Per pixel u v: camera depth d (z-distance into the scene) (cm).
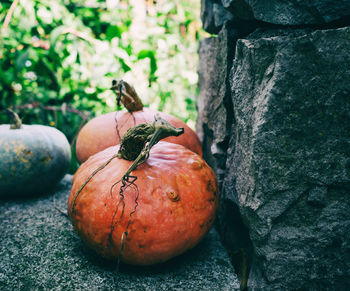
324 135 49
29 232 69
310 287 52
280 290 52
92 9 136
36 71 133
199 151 82
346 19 50
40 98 126
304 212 51
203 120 87
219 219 73
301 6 51
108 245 56
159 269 59
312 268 51
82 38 123
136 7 131
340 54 46
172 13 147
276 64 48
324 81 47
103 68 122
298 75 48
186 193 57
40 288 55
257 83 52
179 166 60
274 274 52
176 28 145
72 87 130
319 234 50
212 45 79
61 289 54
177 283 56
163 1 140
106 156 62
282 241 51
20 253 62
